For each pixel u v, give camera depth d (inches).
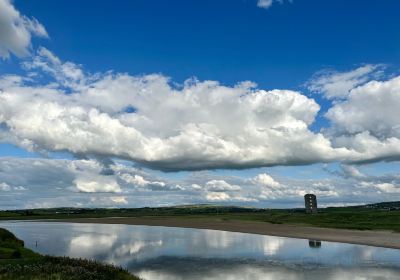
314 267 1421.0
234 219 5757.9
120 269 1109.1
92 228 4266.7
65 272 969.5
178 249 2059.5
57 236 3053.6
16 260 1204.5
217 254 1825.8
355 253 1759.4
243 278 1246.3
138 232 3523.6
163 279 1242.6
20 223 5831.7
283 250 1926.7
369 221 3649.1
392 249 1867.6
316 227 3376.0
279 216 5979.3
